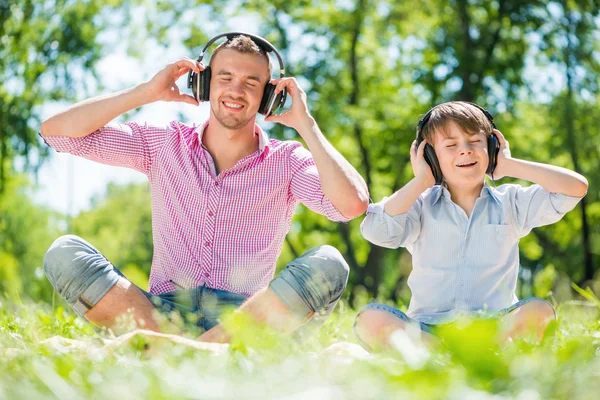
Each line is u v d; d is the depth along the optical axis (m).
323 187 3.50
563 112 14.82
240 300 3.41
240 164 3.53
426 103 16.64
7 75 14.70
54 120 3.51
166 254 3.51
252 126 3.62
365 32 17.23
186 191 3.51
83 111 3.51
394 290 18.05
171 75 3.63
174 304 3.37
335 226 19.44
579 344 1.69
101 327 3.21
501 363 1.49
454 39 15.58
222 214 3.47
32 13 14.68
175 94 3.68
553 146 15.28
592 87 14.84
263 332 2.25
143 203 38.06
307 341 3.15
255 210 3.52
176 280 3.47
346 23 16.89
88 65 14.77
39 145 14.49
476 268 3.47
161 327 3.06
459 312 3.21
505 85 15.59
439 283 3.50
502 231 3.49
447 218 3.53
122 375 1.61
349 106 16.70
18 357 1.92
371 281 17.27
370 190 17.64
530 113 16.64
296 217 19.89
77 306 3.19
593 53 14.70
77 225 36.00
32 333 3.21
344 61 17.19
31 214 26.02
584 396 1.31
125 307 3.15
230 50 3.54
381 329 3.03
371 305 3.09
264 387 1.40
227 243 3.47
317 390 1.30
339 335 3.82
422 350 1.74
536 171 3.52
